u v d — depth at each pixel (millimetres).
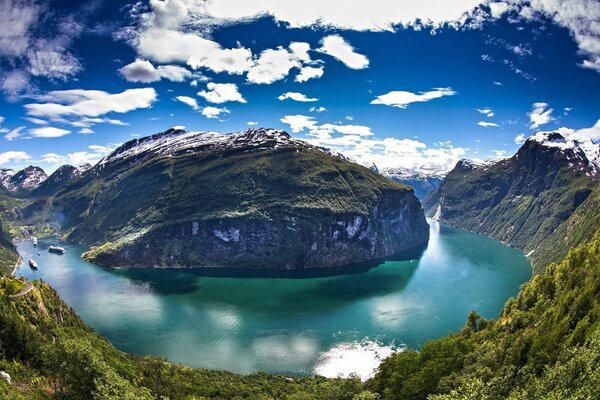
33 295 151500
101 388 89062
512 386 98750
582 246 175500
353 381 146625
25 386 96750
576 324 118312
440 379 116875
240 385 171500
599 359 81688
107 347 169500
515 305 170500
